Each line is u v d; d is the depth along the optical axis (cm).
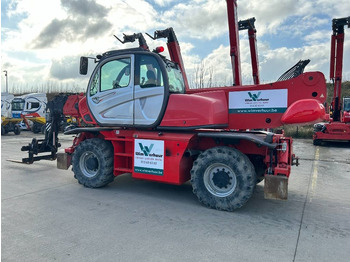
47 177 655
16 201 479
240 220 404
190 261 291
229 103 516
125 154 539
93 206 457
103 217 409
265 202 489
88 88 567
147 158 507
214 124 471
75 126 673
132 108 518
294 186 597
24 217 407
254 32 786
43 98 2167
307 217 420
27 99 2103
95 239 338
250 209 452
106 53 554
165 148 488
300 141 1495
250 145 475
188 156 506
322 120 451
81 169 574
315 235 357
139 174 518
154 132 515
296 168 786
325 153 1071
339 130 1250
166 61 527
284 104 479
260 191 556
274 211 445
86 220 397
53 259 293
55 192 534
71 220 397
